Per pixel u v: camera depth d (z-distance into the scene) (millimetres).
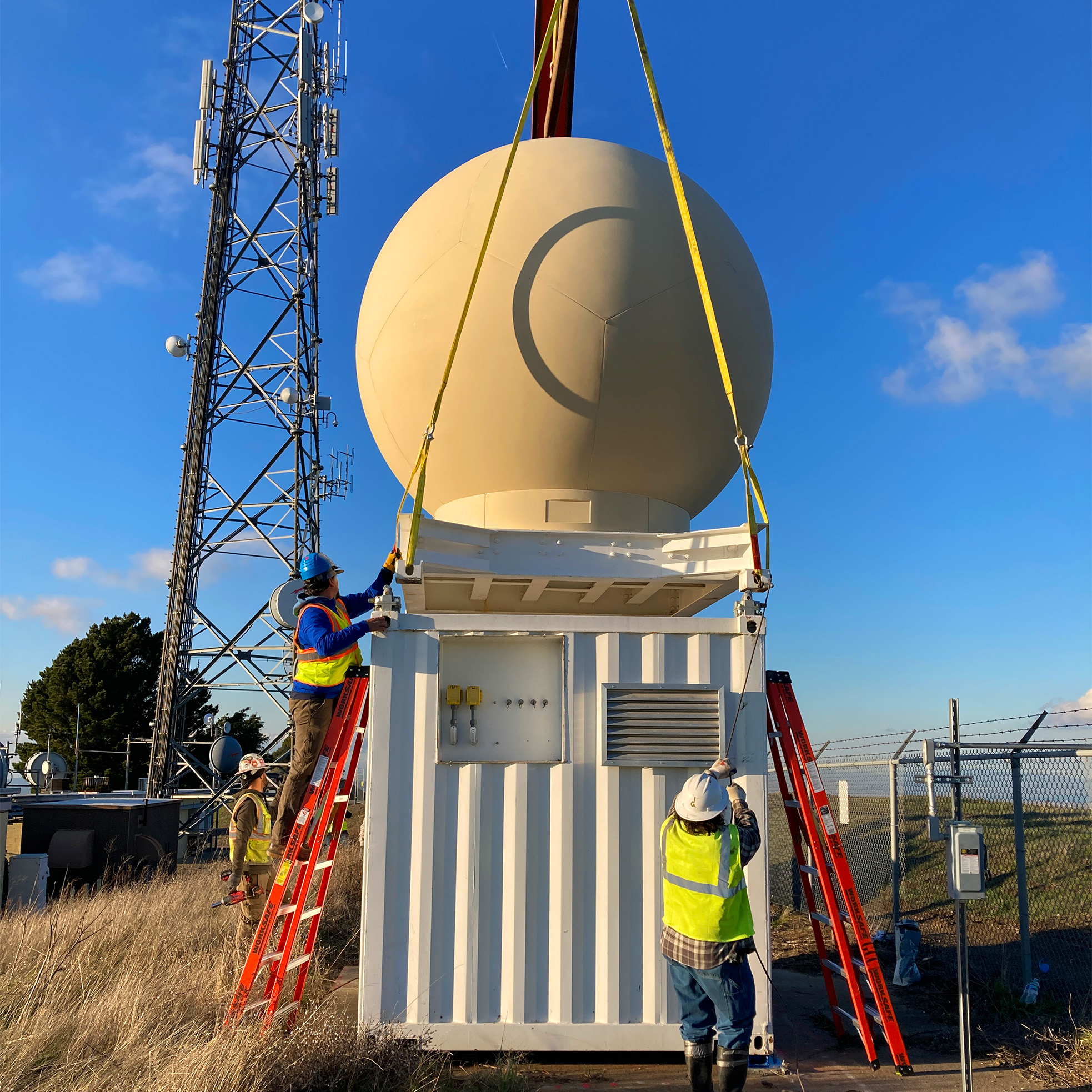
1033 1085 4523
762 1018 4801
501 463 5789
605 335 5496
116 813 11875
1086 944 6844
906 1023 5719
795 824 5773
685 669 5117
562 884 4867
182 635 21000
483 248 5016
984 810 10969
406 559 5121
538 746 5078
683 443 5879
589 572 5383
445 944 4824
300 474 21859
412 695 5043
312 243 22969
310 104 23266
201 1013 5031
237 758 20562
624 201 5758
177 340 21969
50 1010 4898
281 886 4957
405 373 5875
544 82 8031
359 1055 4309
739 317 6055
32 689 38938
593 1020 4762
